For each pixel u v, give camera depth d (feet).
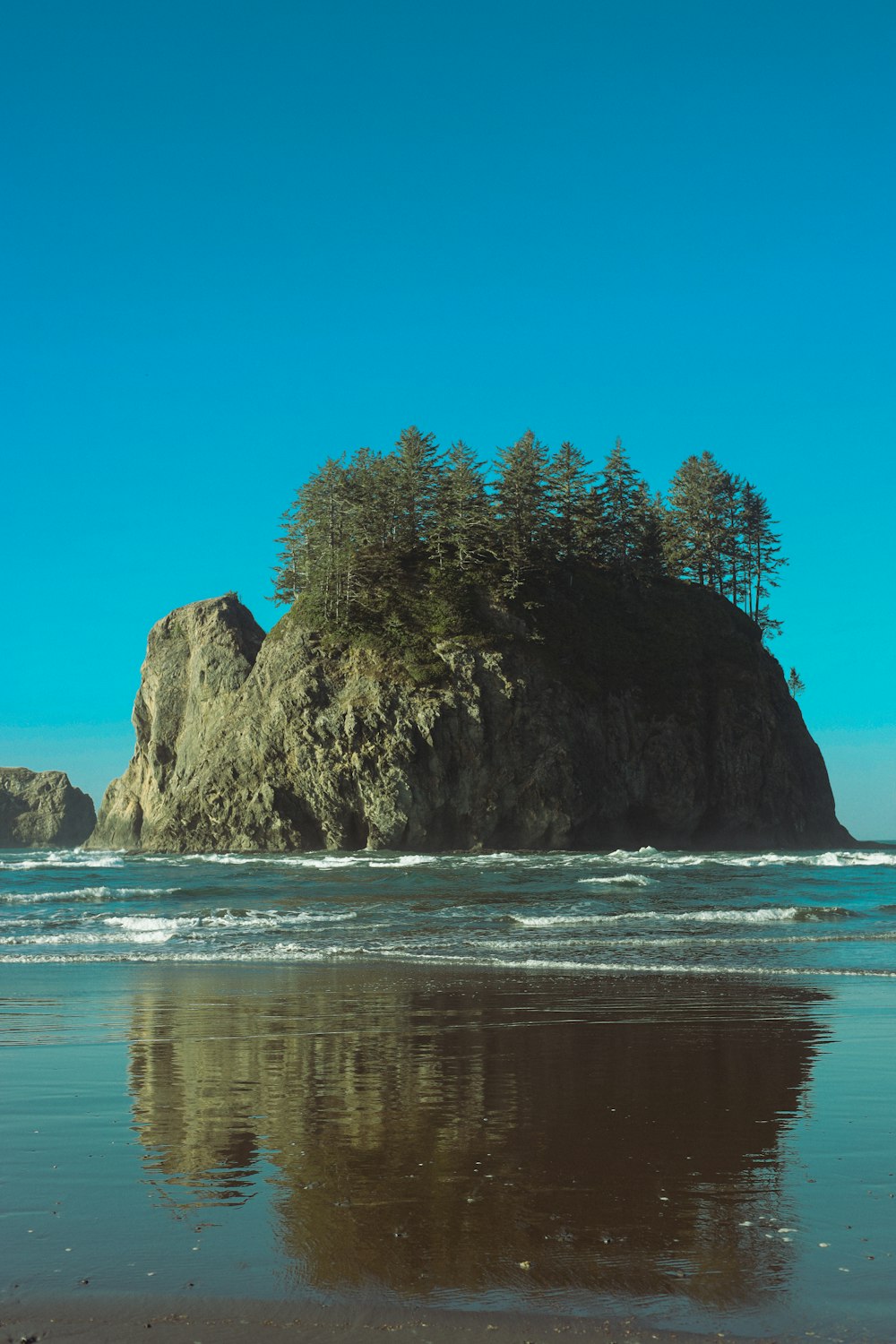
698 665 301.02
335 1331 11.95
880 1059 28.22
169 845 264.72
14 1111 22.71
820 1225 15.34
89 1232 15.08
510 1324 12.11
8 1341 11.64
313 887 116.06
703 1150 19.44
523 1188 17.16
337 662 260.42
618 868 149.18
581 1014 36.04
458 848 246.68
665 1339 11.76
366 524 285.64
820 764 318.04
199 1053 29.53
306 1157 19.11
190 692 330.34
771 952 55.83
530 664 257.55
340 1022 34.68
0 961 54.24
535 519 290.35
